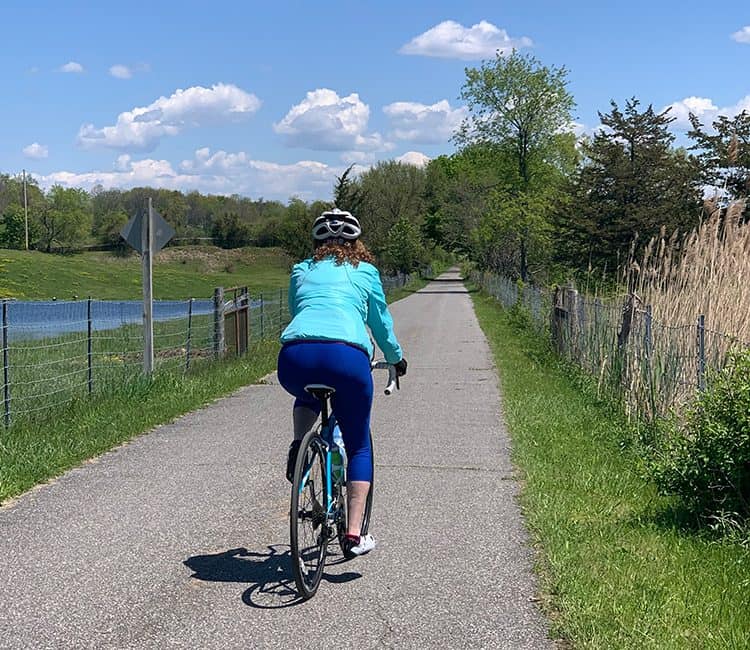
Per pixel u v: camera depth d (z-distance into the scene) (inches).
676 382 329.1
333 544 221.0
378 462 316.5
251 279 2918.3
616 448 335.0
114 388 431.8
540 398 455.5
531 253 1879.9
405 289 2561.5
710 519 232.8
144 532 226.5
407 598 182.5
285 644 159.2
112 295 2213.3
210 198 4579.2
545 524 231.8
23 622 167.5
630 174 953.5
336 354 180.7
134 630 164.6
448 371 604.4
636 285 463.2
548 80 2348.7
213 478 286.8
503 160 2428.6
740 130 743.1
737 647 152.9
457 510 252.2
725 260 371.6
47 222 3828.7
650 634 158.7
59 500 257.6
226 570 198.7
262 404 450.6
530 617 172.4
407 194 3592.5
